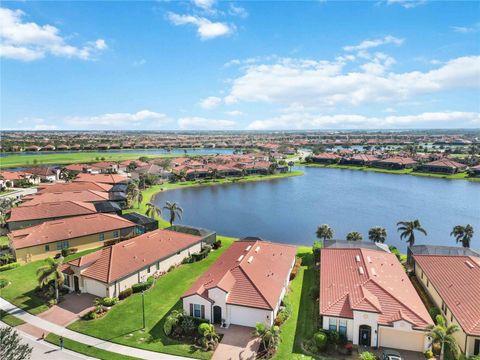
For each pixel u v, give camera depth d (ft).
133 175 526.98
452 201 411.13
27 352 89.25
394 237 281.95
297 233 289.74
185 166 597.93
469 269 145.28
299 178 594.24
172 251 189.67
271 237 278.05
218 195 449.48
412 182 549.13
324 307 128.47
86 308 145.79
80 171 558.97
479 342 111.45
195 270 187.32
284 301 146.10
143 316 131.64
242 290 136.77
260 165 629.51
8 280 172.24
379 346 120.67
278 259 171.94
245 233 287.89
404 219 335.06
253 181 562.25
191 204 394.73
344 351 118.01
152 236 197.16
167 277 177.99
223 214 350.43
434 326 113.91
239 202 407.64
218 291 133.08
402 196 441.68
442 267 157.17
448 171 606.96
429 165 632.79
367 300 123.85
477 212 359.46
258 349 118.01
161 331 129.08
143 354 115.24
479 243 271.49
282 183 544.62
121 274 156.56
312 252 217.77
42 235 209.26
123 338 124.26
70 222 225.97
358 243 193.67
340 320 124.16
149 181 500.74
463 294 131.44
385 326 119.03
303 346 120.37
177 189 490.90
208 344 119.65
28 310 143.64
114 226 235.40
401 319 117.60
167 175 554.87
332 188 501.15
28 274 180.55
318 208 378.12
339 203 402.31
